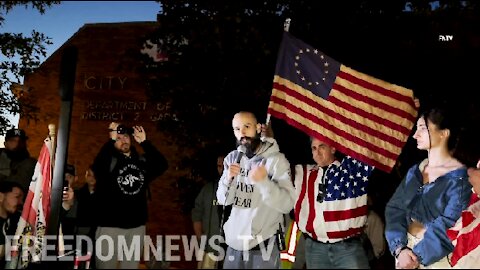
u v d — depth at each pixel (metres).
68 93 4.74
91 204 5.66
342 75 5.11
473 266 4.00
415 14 8.17
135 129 5.86
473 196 4.09
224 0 8.45
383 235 5.50
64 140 4.71
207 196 6.22
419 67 8.13
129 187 5.60
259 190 4.33
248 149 4.45
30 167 6.94
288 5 8.41
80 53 14.23
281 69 5.20
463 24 8.23
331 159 4.84
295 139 8.20
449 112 4.25
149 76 10.17
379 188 7.93
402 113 5.02
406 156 7.88
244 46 8.04
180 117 9.27
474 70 8.03
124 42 14.12
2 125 9.40
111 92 13.91
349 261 4.46
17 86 9.64
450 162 4.15
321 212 4.57
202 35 8.29
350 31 8.16
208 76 8.50
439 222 3.98
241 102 8.48
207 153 9.29
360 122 5.00
